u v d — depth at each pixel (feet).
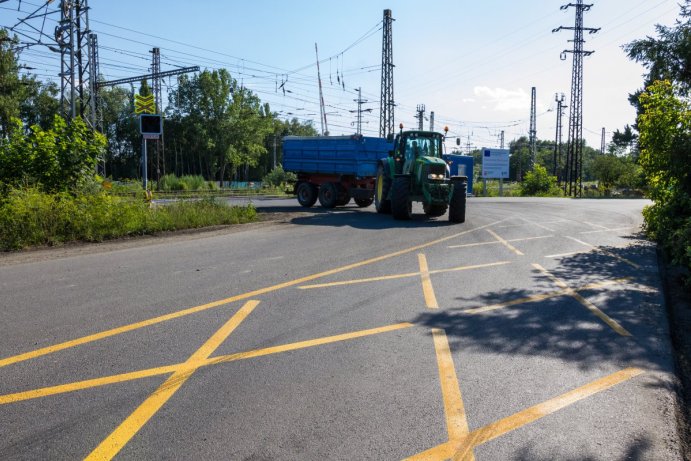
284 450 9.68
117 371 13.43
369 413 11.14
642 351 14.94
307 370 13.52
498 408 11.40
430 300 20.67
